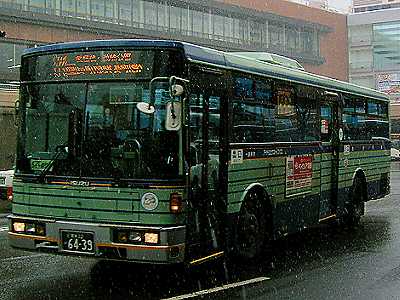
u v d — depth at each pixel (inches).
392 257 402.6
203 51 327.9
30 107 328.2
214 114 335.9
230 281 337.1
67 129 316.2
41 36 1455.5
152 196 295.9
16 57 1412.4
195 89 316.8
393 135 2310.5
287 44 2260.1
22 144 328.5
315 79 467.8
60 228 309.7
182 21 1817.2
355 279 341.1
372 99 591.5
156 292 311.7
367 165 573.3
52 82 323.0
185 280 339.0
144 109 301.4
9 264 378.3
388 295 305.9
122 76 307.9
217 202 338.3
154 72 303.7
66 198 312.0
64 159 314.5
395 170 1533.0
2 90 956.0
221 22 1959.9
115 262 385.4
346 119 522.3
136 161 300.4
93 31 1557.6
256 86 381.4
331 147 491.5
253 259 387.2
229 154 349.4
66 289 316.5
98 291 312.8
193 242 311.3
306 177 443.8
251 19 2074.3
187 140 302.5
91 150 309.1
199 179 318.7
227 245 347.9
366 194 568.1
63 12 1498.5
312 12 2433.6
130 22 1658.5
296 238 484.1
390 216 619.2
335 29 2613.2
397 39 2763.3
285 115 416.2
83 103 314.0
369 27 2807.6
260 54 440.1
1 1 1382.9
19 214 325.7
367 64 2819.9
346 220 538.9
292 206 423.5
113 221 301.9
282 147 409.7
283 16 2198.6
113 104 308.8
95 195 305.6
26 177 323.3
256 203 384.5
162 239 291.6
